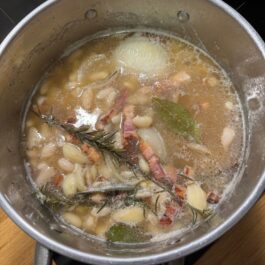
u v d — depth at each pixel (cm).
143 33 31
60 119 29
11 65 27
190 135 27
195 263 28
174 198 26
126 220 26
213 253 28
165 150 27
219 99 29
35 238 23
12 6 34
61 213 27
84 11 29
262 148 26
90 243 26
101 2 28
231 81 29
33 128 29
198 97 29
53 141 28
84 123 28
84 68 30
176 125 28
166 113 28
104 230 26
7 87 28
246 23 26
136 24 31
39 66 30
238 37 27
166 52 30
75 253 22
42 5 27
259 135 27
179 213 26
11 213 23
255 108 28
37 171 28
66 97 29
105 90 29
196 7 27
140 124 27
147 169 26
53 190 27
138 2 29
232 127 28
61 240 24
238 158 27
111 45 31
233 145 28
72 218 26
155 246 25
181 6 28
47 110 29
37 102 30
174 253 21
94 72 30
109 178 26
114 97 28
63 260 27
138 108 28
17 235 28
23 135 29
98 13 29
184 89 29
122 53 30
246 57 27
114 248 26
